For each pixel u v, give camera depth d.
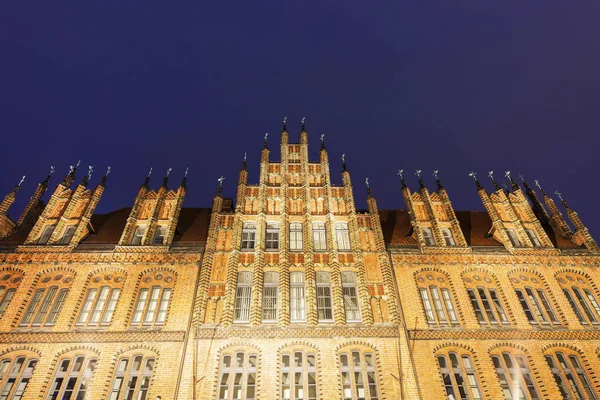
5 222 27.56
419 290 24.72
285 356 21.38
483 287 25.34
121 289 23.69
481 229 30.78
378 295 24.03
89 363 20.92
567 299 25.23
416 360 21.50
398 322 22.91
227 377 20.52
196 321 22.09
